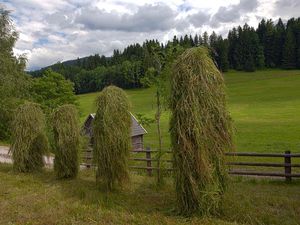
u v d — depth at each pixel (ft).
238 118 182.50
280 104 227.61
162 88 39.29
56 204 31.40
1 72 106.83
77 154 43.98
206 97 27.37
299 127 141.18
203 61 27.91
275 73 418.10
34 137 48.75
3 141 114.83
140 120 42.91
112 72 378.73
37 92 140.36
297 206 30.32
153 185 38.70
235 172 44.27
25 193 35.78
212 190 27.14
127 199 33.14
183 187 27.78
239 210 28.25
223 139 27.81
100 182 37.27
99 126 36.04
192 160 27.14
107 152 35.55
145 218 27.09
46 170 50.65
